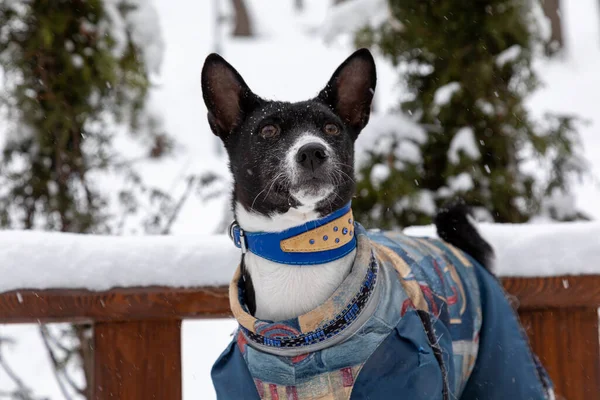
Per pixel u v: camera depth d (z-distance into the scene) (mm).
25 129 4070
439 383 2297
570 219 4500
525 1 4414
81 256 2824
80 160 4102
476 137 4391
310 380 2264
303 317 2256
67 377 3996
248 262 2439
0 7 3977
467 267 2766
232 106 2641
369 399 2238
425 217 4223
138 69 4234
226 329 5988
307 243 2354
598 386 3084
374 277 2318
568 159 4543
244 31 23766
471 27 4352
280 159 2424
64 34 4016
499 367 2670
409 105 4520
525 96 4516
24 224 4121
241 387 2371
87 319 2861
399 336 2281
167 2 27516
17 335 5473
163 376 2938
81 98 4066
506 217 4359
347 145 2568
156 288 2863
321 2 28609
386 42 4531
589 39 19922
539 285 3023
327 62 19906
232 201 2570
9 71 4016
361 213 4316
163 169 9680
